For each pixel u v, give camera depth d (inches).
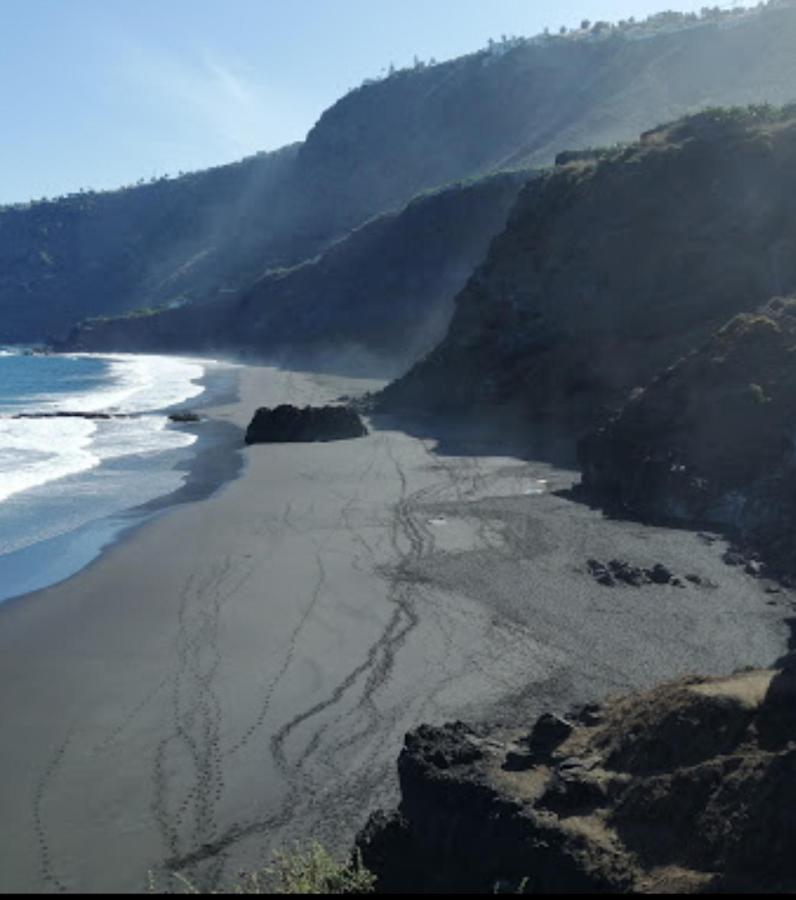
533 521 1084.5
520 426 1726.1
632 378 1569.9
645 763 418.9
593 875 373.7
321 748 581.0
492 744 478.9
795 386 1126.4
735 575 880.3
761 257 1584.6
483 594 843.4
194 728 610.9
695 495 1071.6
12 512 1194.6
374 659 709.3
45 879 464.8
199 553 988.6
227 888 451.5
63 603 843.4
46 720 624.4
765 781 370.3
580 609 802.8
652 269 1701.5
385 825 449.7
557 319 1820.9
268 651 730.2
